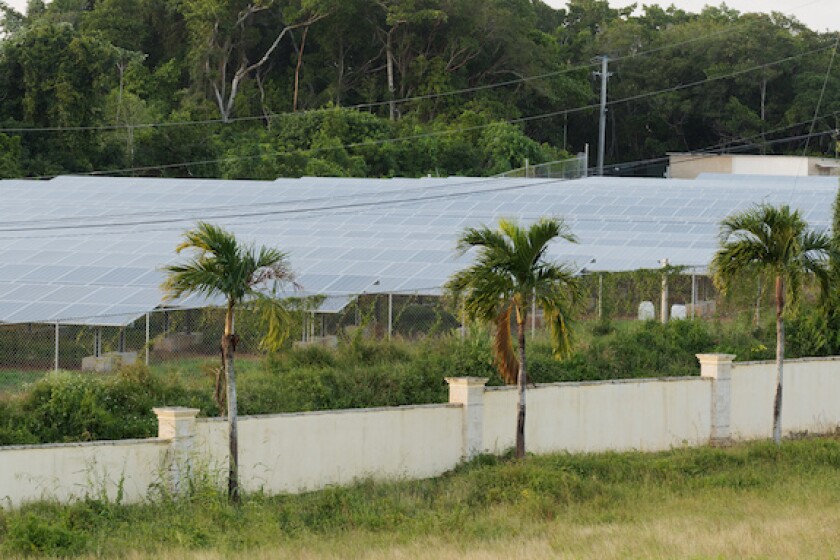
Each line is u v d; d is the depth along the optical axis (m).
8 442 32.50
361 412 33.53
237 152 99.88
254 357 42.31
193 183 72.38
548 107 126.69
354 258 52.56
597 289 48.41
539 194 68.44
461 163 106.94
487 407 35.69
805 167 99.06
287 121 106.00
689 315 50.16
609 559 22.88
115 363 40.12
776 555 22.88
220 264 29.84
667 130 133.38
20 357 42.81
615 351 45.41
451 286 34.84
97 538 25.78
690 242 57.12
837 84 125.81
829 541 24.08
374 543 25.47
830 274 39.53
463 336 43.62
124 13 120.38
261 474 31.70
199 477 29.59
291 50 121.88
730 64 129.62
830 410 43.38
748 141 127.31
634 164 125.69
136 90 110.00
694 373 45.62
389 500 29.95
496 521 27.81
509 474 31.45
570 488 30.52
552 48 128.12
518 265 34.12
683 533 25.23
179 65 118.75
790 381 42.34
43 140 90.69
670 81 131.50
